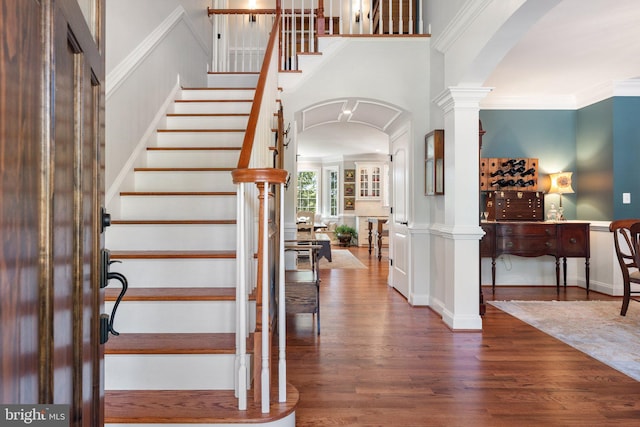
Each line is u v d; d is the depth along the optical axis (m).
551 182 5.26
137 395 1.73
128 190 2.91
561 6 3.03
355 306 4.14
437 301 3.87
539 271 5.33
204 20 5.11
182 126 3.73
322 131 7.95
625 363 2.60
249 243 2.07
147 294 2.04
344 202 11.30
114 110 2.73
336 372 2.44
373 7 5.21
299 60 4.18
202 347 1.80
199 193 2.78
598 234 4.95
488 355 2.74
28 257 0.61
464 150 3.37
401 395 2.14
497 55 2.87
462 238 3.32
